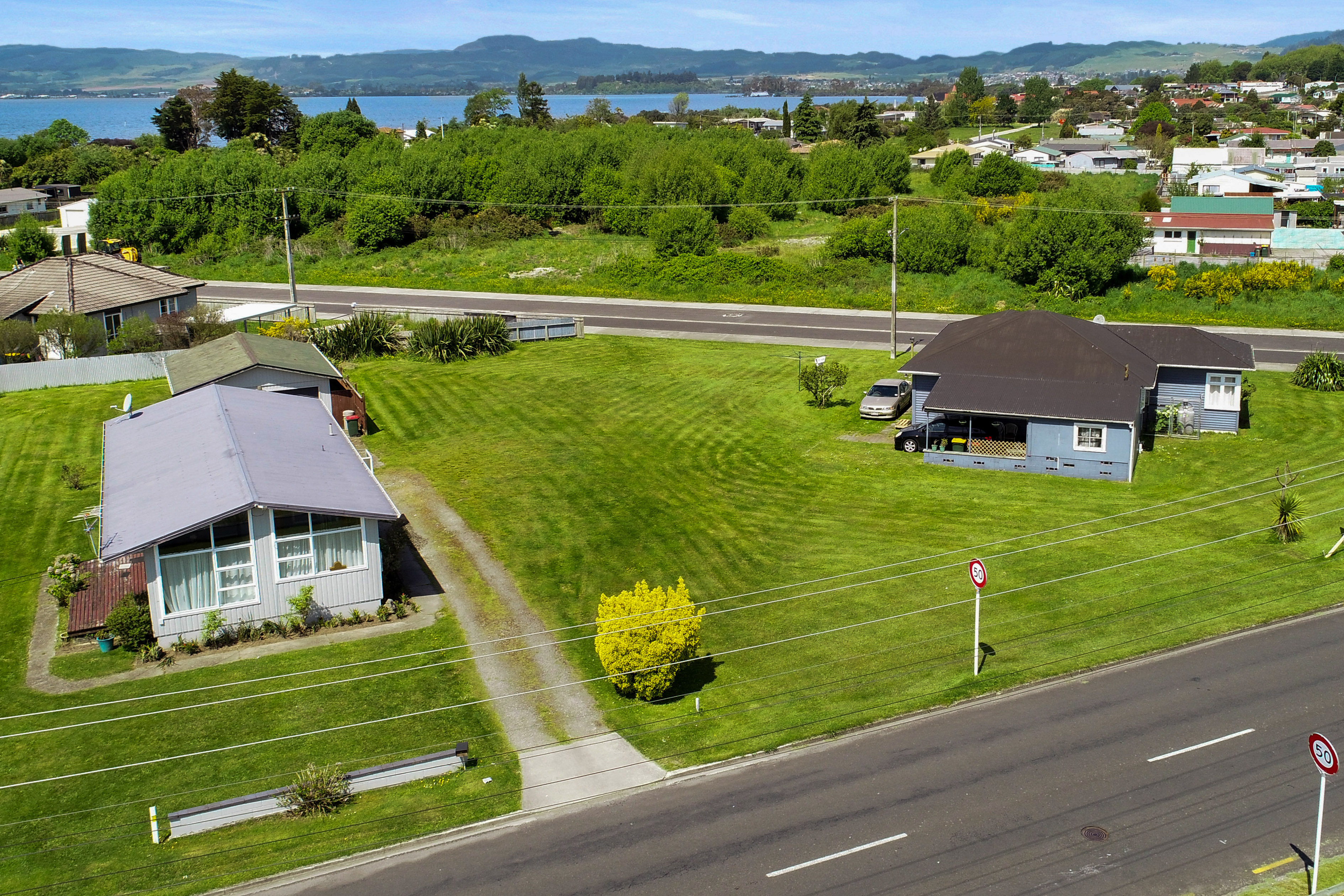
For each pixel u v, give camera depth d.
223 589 25.84
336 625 26.69
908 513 33.56
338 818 19.50
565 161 102.62
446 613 27.28
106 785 20.36
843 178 108.25
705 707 23.06
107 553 24.33
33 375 48.00
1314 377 46.19
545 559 30.38
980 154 154.12
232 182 95.25
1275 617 26.34
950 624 26.34
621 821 19.25
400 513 33.47
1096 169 151.88
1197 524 32.06
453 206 99.88
